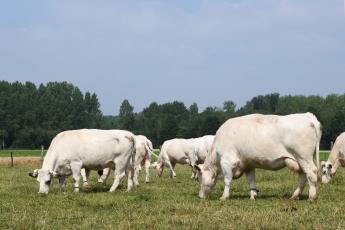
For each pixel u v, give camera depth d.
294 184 18.53
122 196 15.16
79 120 132.75
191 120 120.00
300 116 14.17
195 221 10.89
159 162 27.97
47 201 14.51
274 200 14.28
